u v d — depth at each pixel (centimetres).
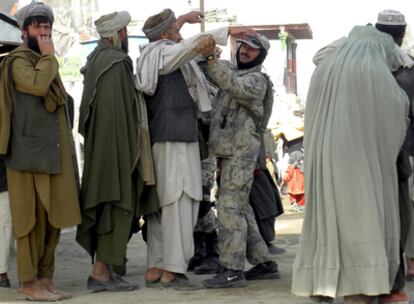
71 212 619
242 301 605
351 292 515
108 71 635
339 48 546
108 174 629
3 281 669
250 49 668
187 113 652
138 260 850
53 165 611
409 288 659
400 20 694
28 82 599
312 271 528
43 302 614
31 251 617
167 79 649
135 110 645
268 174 765
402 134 537
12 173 609
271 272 700
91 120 635
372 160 521
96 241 645
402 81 677
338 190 516
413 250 664
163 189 648
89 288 650
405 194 553
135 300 613
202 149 684
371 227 511
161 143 648
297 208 1556
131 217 633
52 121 614
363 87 525
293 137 1706
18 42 740
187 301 607
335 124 522
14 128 607
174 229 648
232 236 655
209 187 746
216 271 746
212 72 634
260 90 653
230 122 661
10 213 653
